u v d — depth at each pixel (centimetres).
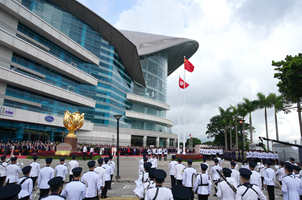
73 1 3941
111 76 4966
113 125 4847
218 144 7594
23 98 3153
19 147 2695
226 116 5453
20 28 3169
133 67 5800
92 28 4712
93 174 677
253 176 784
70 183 518
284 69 2338
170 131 7281
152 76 6856
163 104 6769
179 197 358
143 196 590
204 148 3222
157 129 6619
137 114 5703
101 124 4512
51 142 3425
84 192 521
